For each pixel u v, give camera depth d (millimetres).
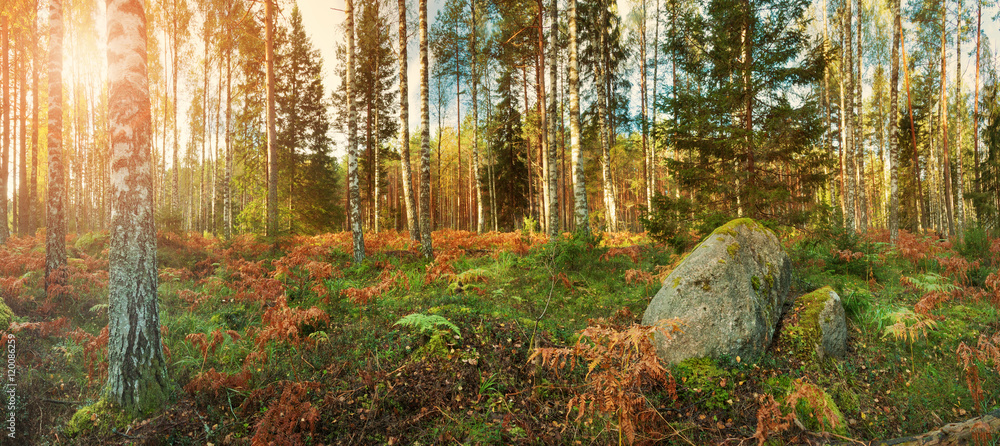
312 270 7746
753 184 9367
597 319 6055
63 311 6629
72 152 29203
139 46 4293
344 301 6930
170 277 9094
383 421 4086
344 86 25141
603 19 18719
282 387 4488
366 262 10148
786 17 9727
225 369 4965
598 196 29172
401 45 13023
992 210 19328
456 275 8047
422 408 4238
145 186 4254
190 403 4285
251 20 15586
